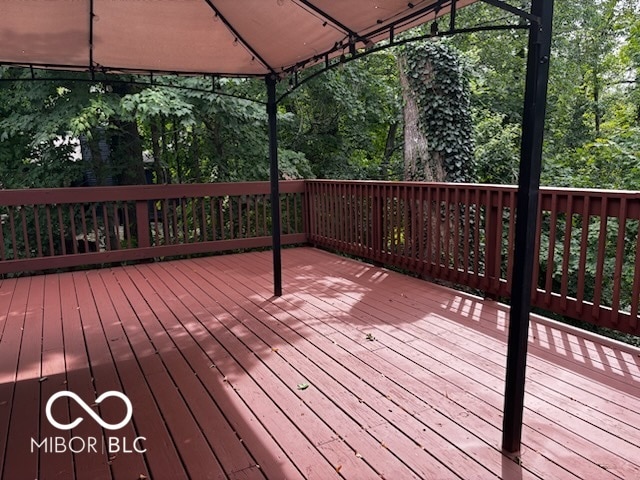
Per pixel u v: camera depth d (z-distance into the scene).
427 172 6.82
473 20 10.02
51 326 3.48
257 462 1.86
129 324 3.50
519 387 1.84
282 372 2.65
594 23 10.70
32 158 7.20
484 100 10.68
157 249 5.72
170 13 3.19
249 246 6.24
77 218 7.40
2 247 4.94
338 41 3.21
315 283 4.59
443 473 1.77
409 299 4.00
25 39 3.32
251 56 3.83
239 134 7.72
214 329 3.37
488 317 3.51
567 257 3.20
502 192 3.64
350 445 1.95
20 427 2.14
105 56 3.75
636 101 11.23
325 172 9.56
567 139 11.98
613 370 2.61
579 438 1.98
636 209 2.75
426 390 2.40
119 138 7.62
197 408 2.28
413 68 6.66
